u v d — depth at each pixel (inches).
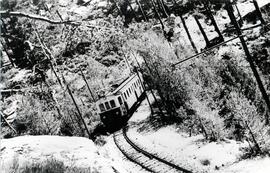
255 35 1432.1
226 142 849.5
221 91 1035.9
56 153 647.8
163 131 1130.0
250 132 708.7
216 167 681.6
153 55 1182.3
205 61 1134.4
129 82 1582.2
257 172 584.4
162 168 753.0
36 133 1022.4
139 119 1417.3
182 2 2299.5
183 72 1096.2
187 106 987.3
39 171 452.8
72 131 1186.6
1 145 716.7
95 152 692.1
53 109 1112.8
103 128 1462.8
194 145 890.7
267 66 1214.9
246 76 1038.4
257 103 942.4
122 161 890.7
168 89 1143.0
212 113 882.1
